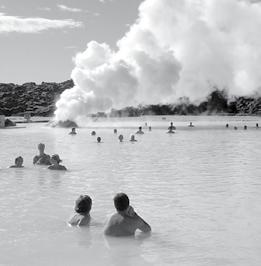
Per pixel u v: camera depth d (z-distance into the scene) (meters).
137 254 5.65
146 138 32.31
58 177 12.82
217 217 7.72
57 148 23.41
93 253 5.68
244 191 10.47
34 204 8.80
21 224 7.17
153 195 9.94
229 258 5.47
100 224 7.19
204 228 6.96
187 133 39.59
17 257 5.50
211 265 5.22
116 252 5.71
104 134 37.50
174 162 16.95
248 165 15.97
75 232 6.68
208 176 13.13
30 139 30.77
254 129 47.72
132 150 22.39
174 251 5.77
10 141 28.64
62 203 8.91
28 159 17.56
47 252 5.71
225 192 10.34
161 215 7.88
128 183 11.72
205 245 6.04
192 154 20.31
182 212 8.14
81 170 14.45
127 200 6.70
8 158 18.05
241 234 6.59
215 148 23.77
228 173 13.80
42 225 7.11
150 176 13.11
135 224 6.59
